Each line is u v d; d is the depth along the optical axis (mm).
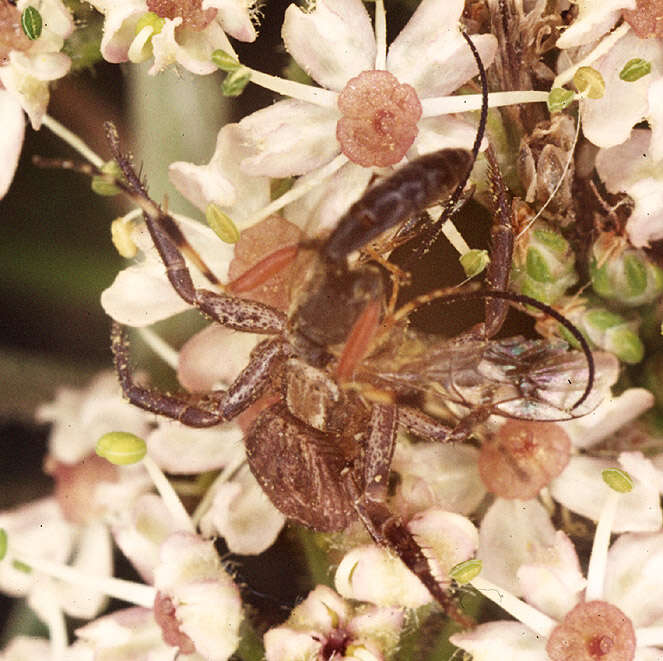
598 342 90
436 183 83
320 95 91
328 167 91
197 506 92
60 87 94
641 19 91
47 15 93
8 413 93
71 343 94
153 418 93
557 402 85
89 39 94
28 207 95
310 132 91
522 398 85
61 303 95
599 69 91
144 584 92
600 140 91
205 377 91
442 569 87
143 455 90
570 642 89
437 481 91
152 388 88
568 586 90
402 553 85
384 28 91
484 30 92
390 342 85
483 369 85
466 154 83
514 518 91
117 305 91
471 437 88
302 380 86
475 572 88
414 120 91
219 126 94
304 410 86
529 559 91
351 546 90
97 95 94
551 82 92
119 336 89
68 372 94
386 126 91
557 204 90
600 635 89
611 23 91
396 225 83
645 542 90
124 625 91
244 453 90
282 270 86
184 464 92
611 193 91
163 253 86
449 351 85
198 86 93
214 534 91
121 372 88
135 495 92
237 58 93
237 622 89
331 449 86
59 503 93
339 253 83
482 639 89
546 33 91
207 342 92
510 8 91
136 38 91
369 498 86
